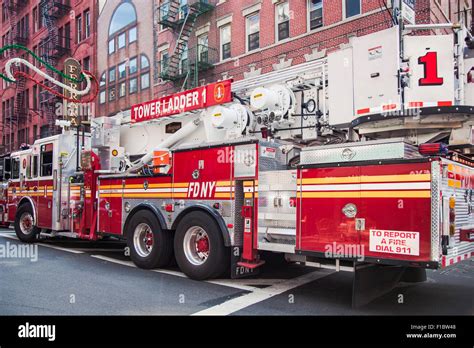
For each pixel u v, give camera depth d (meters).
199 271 6.70
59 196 10.02
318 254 5.30
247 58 19.03
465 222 5.36
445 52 5.43
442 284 7.00
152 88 24.33
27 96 36.38
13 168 11.88
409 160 4.66
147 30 24.88
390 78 5.60
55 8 32.19
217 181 6.56
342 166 5.15
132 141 9.60
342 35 15.51
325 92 6.47
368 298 5.39
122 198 8.34
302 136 6.74
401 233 4.65
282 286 6.61
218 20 20.45
